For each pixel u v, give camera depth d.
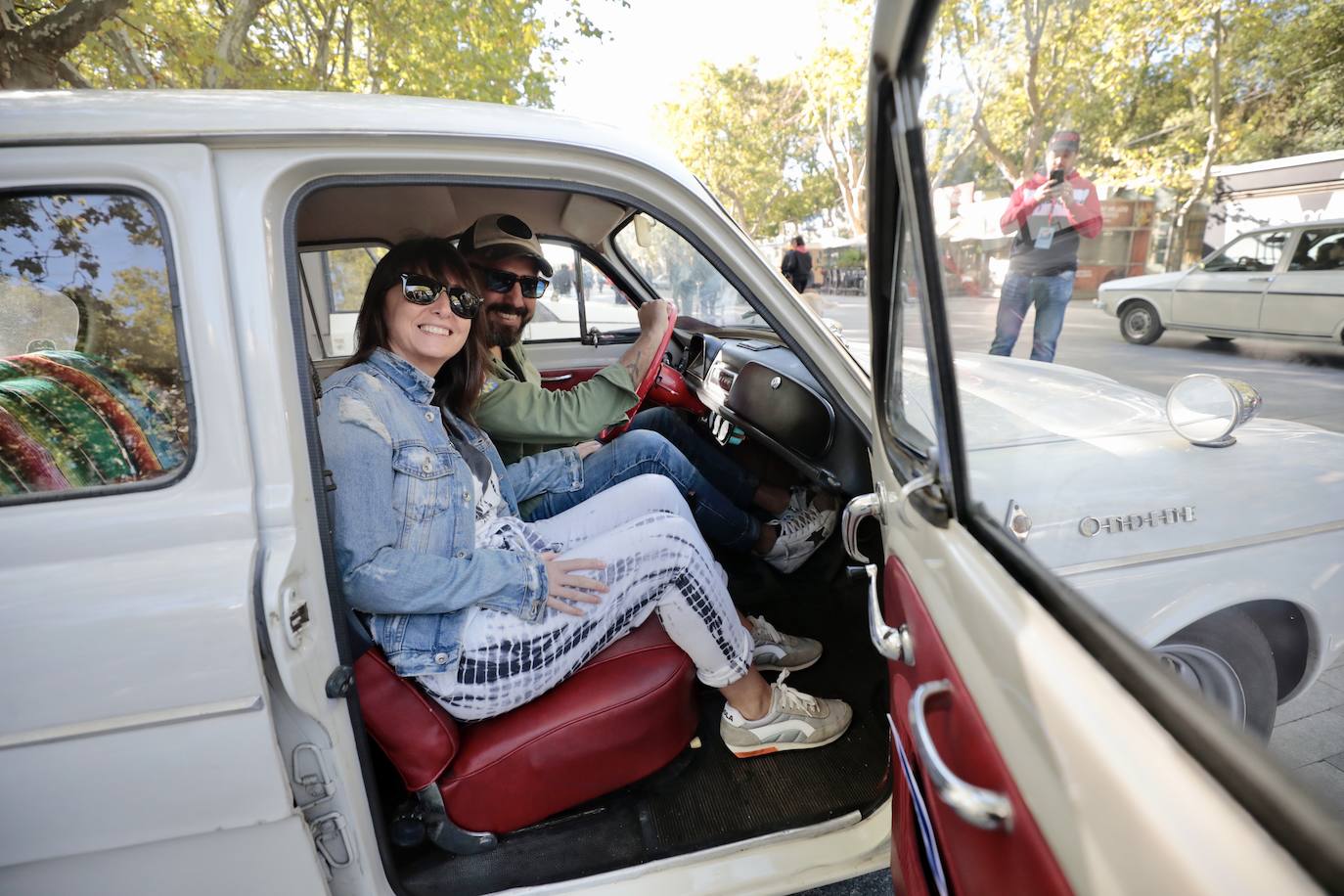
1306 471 0.93
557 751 1.22
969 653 0.64
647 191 1.20
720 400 2.13
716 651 1.38
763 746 1.48
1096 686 0.48
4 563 0.85
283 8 7.16
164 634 0.84
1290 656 1.00
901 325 0.97
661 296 2.76
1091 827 0.44
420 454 1.17
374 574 1.07
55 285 0.87
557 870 1.23
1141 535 0.89
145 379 0.89
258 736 0.89
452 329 1.29
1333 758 0.84
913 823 0.91
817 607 2.03
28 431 0.88
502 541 1.35
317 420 1.11
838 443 1.86
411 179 1.03
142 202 0.87
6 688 0.83
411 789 1.16
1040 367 0.78
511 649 1.20
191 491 0.90
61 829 0.87
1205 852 0.37
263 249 0.92
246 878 0.98
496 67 8.64
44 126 0.83
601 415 1.72
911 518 0.89
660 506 1.65
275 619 0.87
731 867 1.23
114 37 5.91
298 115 0.93
